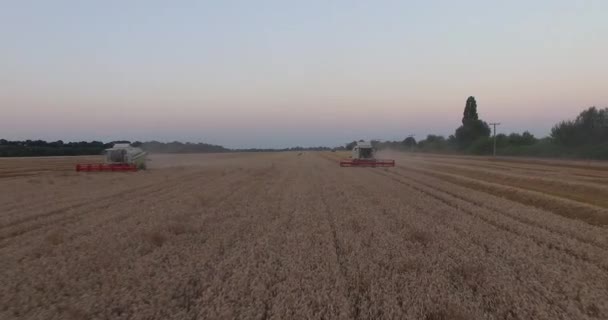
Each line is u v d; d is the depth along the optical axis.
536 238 12.49
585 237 12.70
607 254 10.68
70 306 7.07
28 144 113.38
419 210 17.73
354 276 8.55
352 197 21.77
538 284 8.27
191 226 13.38
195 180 33.12
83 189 26.61
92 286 8.26
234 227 13.73
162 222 14.18
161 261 9.77
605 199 21.64
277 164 61.19
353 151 56.41
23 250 10.88
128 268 9.35
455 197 22.08
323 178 34.62
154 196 22.83
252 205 18.86
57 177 36.28
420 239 12.26
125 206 18.88
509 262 9.91
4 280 8.58
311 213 16.55
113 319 6.80
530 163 54.66
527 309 7.09
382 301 7.38
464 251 10.73
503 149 90.56
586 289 7.97
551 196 21.11
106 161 44.66
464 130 111.81
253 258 9.80
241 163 65.56
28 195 23.38
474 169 42.25
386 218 15.53
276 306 7.00
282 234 12.62
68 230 13.40
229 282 8.26
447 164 54.34
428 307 7.07
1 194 23.88
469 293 7.77
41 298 7.62
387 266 9.46
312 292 7.54
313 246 11.09
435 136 143.25
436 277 8.54
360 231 13.21
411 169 46.31
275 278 8.52
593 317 6.92
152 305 7.14
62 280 8.48
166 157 102.69
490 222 15.23
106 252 10.45
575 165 48.03
